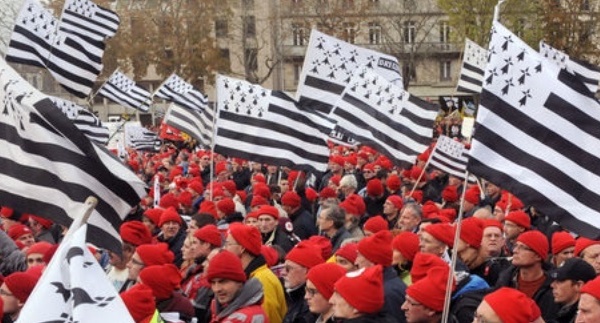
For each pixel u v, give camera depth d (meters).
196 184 15.85
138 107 18.69
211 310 7.19
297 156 12.03
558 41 47.12
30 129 6.03
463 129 20.69
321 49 12.72
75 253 3.84
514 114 6.12
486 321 5.19
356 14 52.25
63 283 3.85
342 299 5.80
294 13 55.38
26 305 3.79
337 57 12.78
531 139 6.09
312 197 14.70
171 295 6.73
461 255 7.79
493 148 6.07
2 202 6.12
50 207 6.03
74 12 13.18
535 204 5.99
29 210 6.07
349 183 13.98
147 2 57.62
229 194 14.37
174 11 57.75
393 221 12.23
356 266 7.18
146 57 55.31
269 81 66.88
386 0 58.59
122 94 18.59
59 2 40.94
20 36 12.65
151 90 67.50
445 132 36.81
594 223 5.93
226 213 11.91
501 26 6.27
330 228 9.66
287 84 66.00
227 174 19.67
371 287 5.76
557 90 6.11
